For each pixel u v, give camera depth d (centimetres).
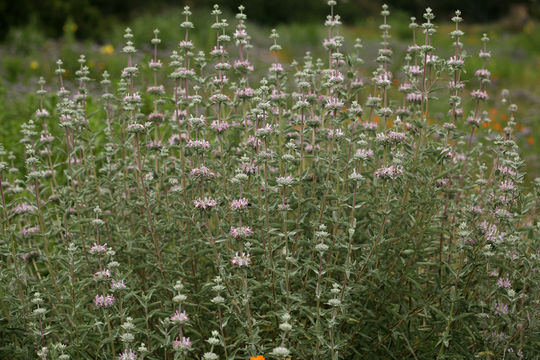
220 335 377
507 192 413
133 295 404
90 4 2161
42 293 415
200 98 418
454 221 454
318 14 2905
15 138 763
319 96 482
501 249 407
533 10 3161
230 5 2603
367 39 2273
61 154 573
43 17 1936
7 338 414
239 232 368
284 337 345
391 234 415
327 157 434
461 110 455
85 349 390
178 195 445
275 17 2764
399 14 3089
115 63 1355
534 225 451
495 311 397
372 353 412
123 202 476
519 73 1736
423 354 400
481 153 517
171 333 364
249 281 379
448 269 414
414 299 433
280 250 425
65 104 469
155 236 412
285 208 374
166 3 2427
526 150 978
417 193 419
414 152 422
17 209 471
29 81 1287
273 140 448
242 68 468
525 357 409
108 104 511
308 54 543
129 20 2212
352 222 389
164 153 448
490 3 3212
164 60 1160
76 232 453
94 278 364
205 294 423
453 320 382
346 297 377
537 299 396
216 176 449
